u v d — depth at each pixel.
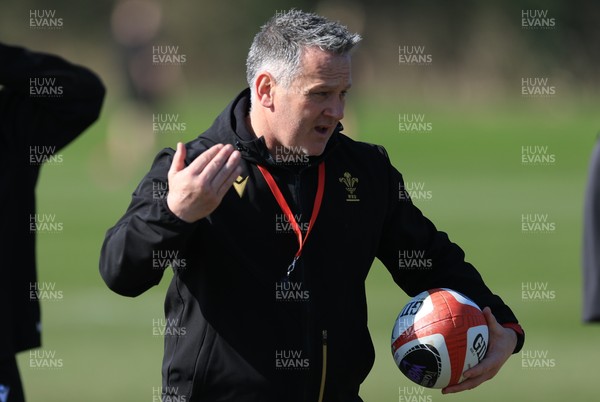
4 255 18.19
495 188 70.44
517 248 51.91
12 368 18.23
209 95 129.88
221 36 147.50
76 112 19.62
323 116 15.95
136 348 35.00
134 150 80.19
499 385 30.64
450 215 61.00
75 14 150.62
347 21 84.94
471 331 16.92
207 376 16.14
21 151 18.94
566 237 54.94
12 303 18.33
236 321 16.08
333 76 15.75
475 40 141.62
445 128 98.12
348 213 16.75
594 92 130.00
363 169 17.11
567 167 78.81
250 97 17.00
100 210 63.03
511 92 133.38
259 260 16.16
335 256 16.55
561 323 37.66
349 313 16.64
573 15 137.75
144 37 80.19
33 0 151.38
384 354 33.97
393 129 96.06
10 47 19.06
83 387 30.17
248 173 16.33
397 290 43.25
